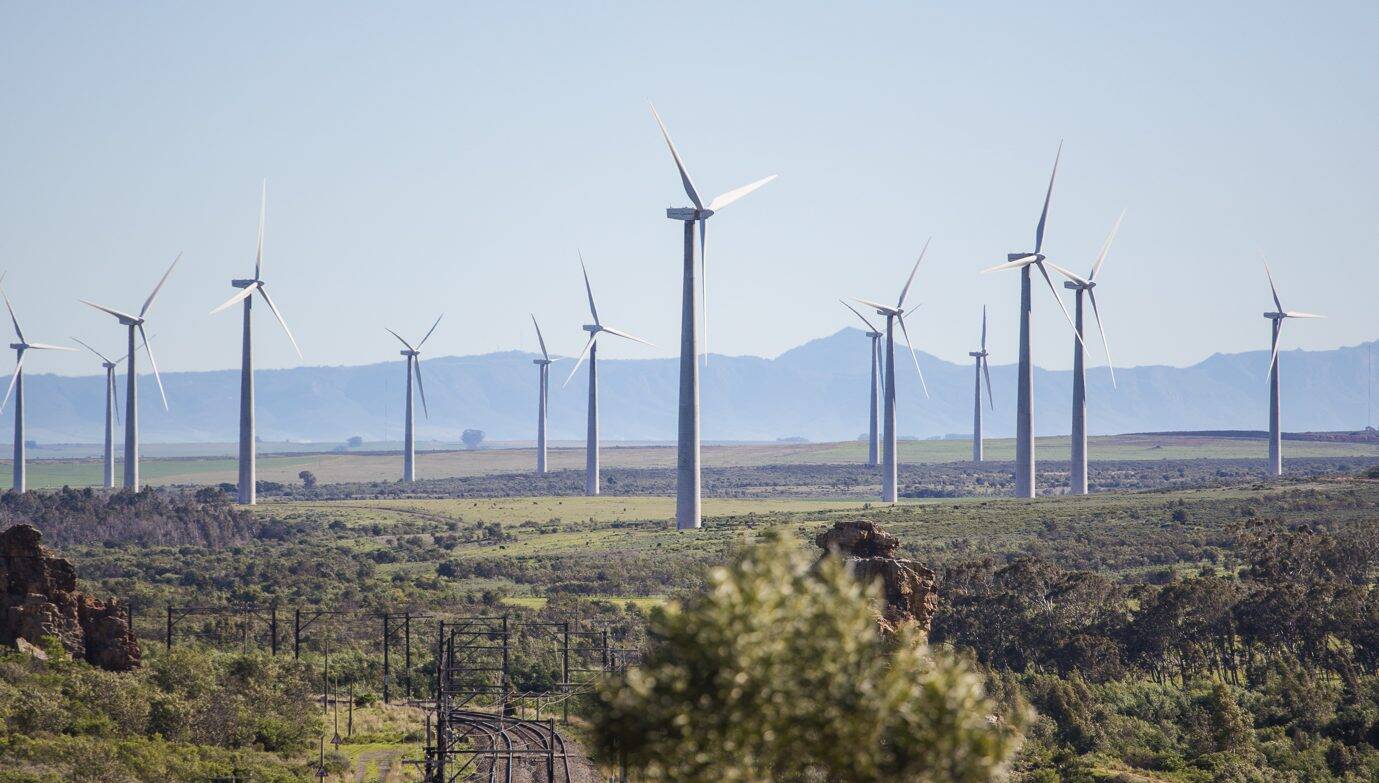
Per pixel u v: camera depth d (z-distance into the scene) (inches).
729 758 2191.2
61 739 5984.3
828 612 2218.3
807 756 2225.6
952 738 2201.0
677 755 2217.0
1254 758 6707.7
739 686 2154.3
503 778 6250.0
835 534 6186.0
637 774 2369.6
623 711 2263.8
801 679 2182.6
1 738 5802.2
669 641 2316.7
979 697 2265.0
